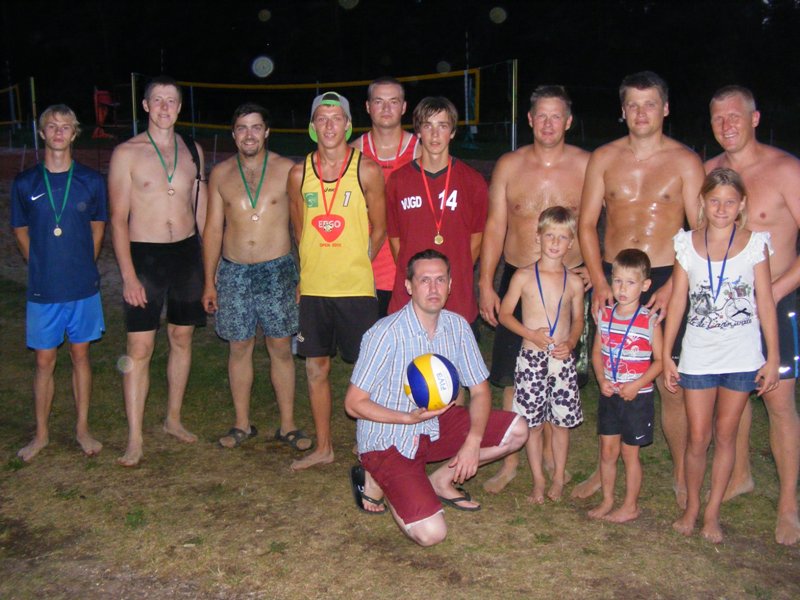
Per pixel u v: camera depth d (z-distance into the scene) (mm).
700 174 4508
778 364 4086
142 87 34156
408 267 4094
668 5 36094
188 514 4551
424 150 4777
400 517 4051
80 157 17359
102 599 3766
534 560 4043
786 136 26438
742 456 4723
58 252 5062
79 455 5344
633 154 4621
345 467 5195
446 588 3809
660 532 4328
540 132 4684
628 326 4336
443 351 4219
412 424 4184
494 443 4445
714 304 4109
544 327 4562
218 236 5309
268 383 6762
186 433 5645
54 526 4430
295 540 4262
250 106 5055
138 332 5199
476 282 9867
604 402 4445
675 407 4637
